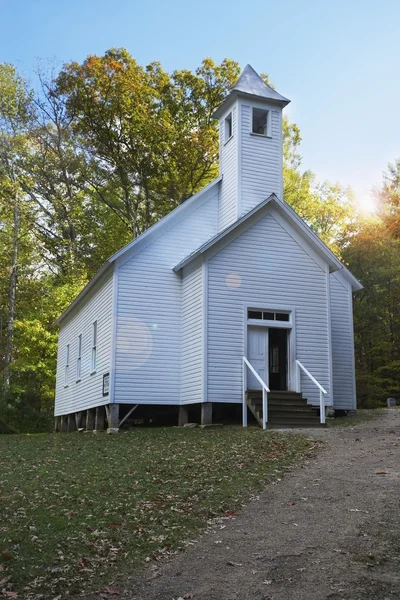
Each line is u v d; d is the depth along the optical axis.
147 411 20.70
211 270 18.14
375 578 5.12
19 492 8.63
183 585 5.29
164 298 19.78
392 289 37.12
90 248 39.78
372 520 6.67
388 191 36.56
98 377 20.56
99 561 5.90
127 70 35.34
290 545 6.10
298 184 37.88
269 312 18.66
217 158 35.56
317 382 16.95
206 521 7.09
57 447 14.34
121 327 19.14
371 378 34.38
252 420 18.66
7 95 35.22
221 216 21.09
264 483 8.89
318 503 7.59
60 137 37.47
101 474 9.88
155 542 6.38
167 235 20.31
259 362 18.30
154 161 35.03
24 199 35.38
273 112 21.22
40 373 31.52
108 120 35.16
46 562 5.86
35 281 37.56
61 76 35.44
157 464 10.66
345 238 40.41
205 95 36.34
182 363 19.33
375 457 10.41
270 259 18.83
